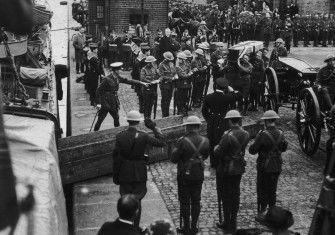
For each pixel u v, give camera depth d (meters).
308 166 11.15
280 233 4.66
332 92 11.44
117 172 7.71
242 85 15.09
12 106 7.57
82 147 10.15
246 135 7.86
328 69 11.48
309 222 8.31
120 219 5.10
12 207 2.12
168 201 9.35
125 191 7.66
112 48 24.33
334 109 9.77
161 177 10.66
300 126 11.97
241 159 7.89
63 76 16.58
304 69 13.52
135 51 23.33
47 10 12.69
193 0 46.16
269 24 30.08
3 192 2.09
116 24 25.97
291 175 10.58
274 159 8.17
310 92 11.20
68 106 17.48
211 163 11.13
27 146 5.99
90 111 16.78
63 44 28.98
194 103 16.84
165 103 15.11
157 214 8.75
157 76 14.93
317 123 10.95
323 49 31.31
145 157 7.78
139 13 26.03
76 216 8.60
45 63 14.81
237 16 31.14
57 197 5.85
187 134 7.69
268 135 8.12
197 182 7.66
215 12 34.59
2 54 10.20
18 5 1.91
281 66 14.69
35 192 4.92
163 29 26.34
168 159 11.84
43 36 16.59
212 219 8.50
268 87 14.61
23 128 6.80
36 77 11.44
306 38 32.34
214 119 10.77
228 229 7.99
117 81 12.97
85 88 19.78
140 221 8.45
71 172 10.06
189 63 15.41
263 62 15.81
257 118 15.05
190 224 8.20
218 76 16.91
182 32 30.64
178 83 15.20
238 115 7.91
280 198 9.34
